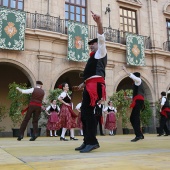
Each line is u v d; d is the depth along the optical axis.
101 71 3.47
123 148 3.89
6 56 12.06
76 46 13.69
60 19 13.80
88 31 14.84
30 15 13.10
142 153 3.10
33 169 1.95
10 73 14.98
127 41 15.74
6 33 11.95
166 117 10.17
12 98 11.30
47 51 12.98
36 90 7.32
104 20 15.76
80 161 2.39
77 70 13.99
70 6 14.98
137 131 6.13
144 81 16.34
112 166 2.06
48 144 5.26
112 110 13.58
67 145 4.86
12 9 12.30
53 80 13.03
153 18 17.64
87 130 3.46
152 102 16.28
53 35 13.12
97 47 3.66
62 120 7.32
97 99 3.36
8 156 2.95
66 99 7.47
